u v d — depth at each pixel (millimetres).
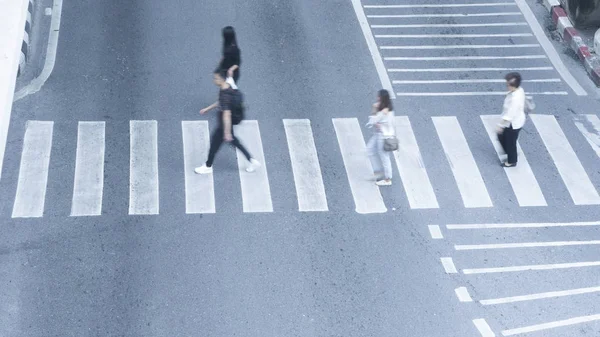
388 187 16734
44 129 17531
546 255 15445
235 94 15945
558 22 21578
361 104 18766
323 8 21922
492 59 20453
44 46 19953
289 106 18594
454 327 14016
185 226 15672
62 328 13711
